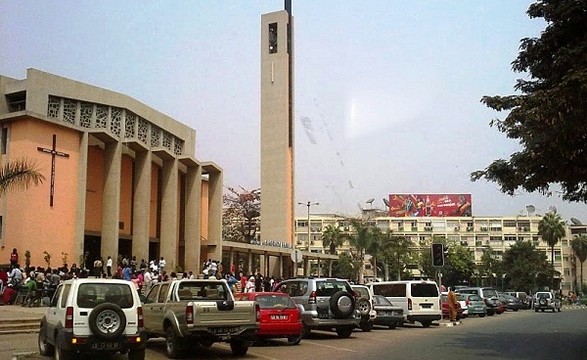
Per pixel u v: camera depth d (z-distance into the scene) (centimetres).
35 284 2589
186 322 1434
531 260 9181
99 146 3991
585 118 1512
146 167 4081
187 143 5138
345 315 2017
